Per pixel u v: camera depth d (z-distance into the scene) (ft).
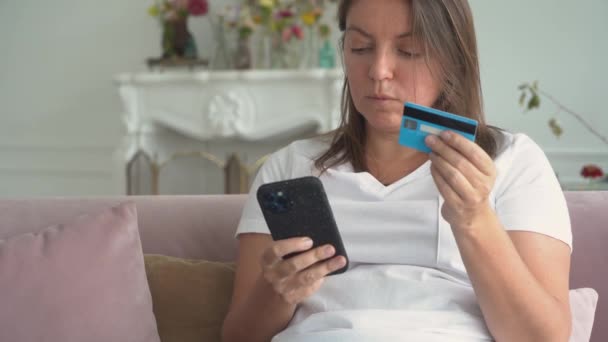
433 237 3.36
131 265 3.87
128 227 3.96
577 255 4.03
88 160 13.12
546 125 10.16
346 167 3.74
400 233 3.42
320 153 3.90
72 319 3.60
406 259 3.42
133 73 12.66
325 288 3.44
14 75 13.53
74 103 13.14
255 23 10.96
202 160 12.03
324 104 10.37
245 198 4.60
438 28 3.41
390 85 3.40
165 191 12.05
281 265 2.99
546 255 3.18
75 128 13.19
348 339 3.09
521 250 3.18
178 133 12.20
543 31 10.05
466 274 3.36
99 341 3.63
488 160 2.73
